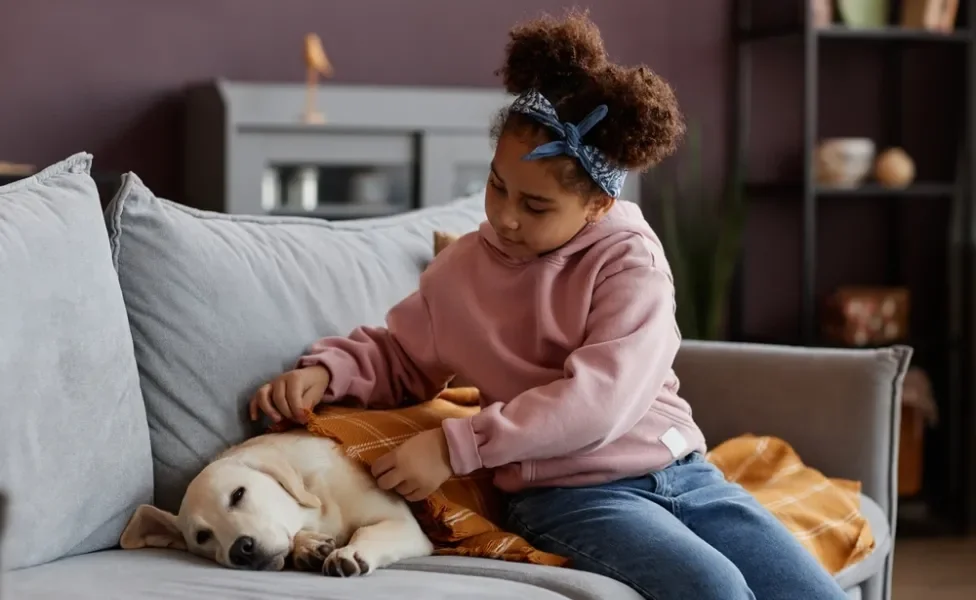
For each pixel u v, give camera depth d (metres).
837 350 2.02
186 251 1.59
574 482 1.52
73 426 1.37
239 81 3.61
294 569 1.37
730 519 1.51
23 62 3.38
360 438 1.48
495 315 1.62
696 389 2.09
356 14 3.72
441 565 1.39
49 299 1.37
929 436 3.95
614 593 1.32
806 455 1.99
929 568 3.22
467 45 3.85
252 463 1.42
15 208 1.40
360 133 3.27
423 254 1.99
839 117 4.02
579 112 1.51
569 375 1.48
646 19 3.97
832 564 1.67
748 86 4.00
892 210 4.07
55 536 1.34
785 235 4.04
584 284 1.56
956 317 3.97
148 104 3.52
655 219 3.96
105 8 3.46
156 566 1.32
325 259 1.80
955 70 3.98
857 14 3.76
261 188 3.18
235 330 1.60
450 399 1.78
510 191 1.51
